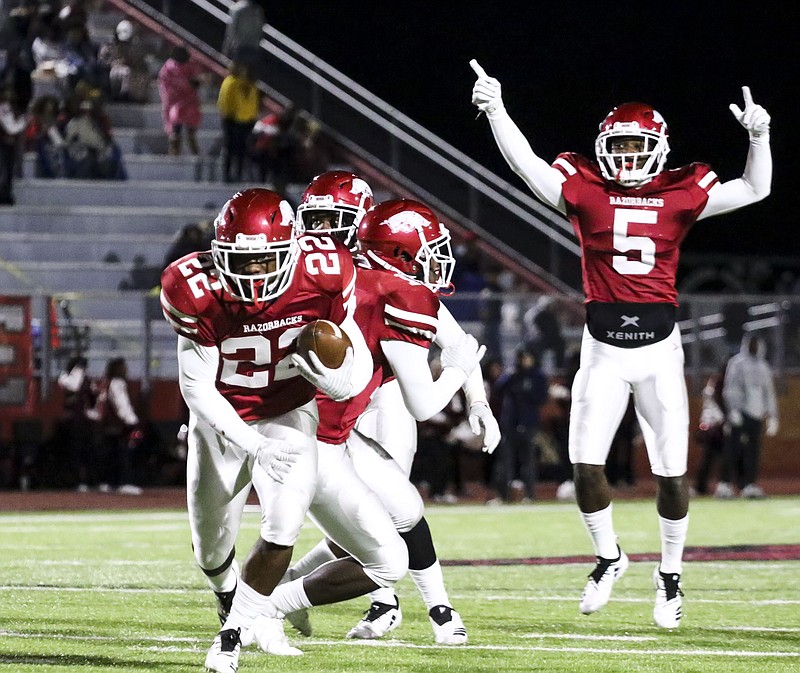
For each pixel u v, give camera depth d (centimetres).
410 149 4944
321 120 5028
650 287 1445
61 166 4559
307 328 1062
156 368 3859
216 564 1170
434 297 1188
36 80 4678
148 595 1606
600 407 1445
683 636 1327
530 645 1258
